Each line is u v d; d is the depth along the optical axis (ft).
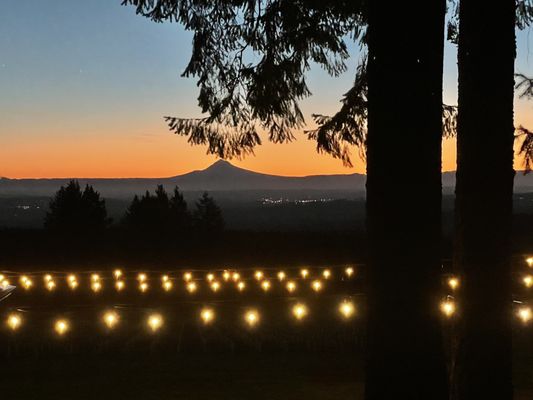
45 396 23.04
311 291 45.11
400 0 13.85
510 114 15.99
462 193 16.30
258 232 68.39
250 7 23.09
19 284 47.93
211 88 23.89
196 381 24.81
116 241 62.64
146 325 34.35
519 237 64.95
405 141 13.84
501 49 15.85
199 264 56.65
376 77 14.07
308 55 23.86
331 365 27.09
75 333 32.45
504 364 16.14
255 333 32.22
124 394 23.17
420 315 13.87
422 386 13.87
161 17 22.72
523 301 39.19
